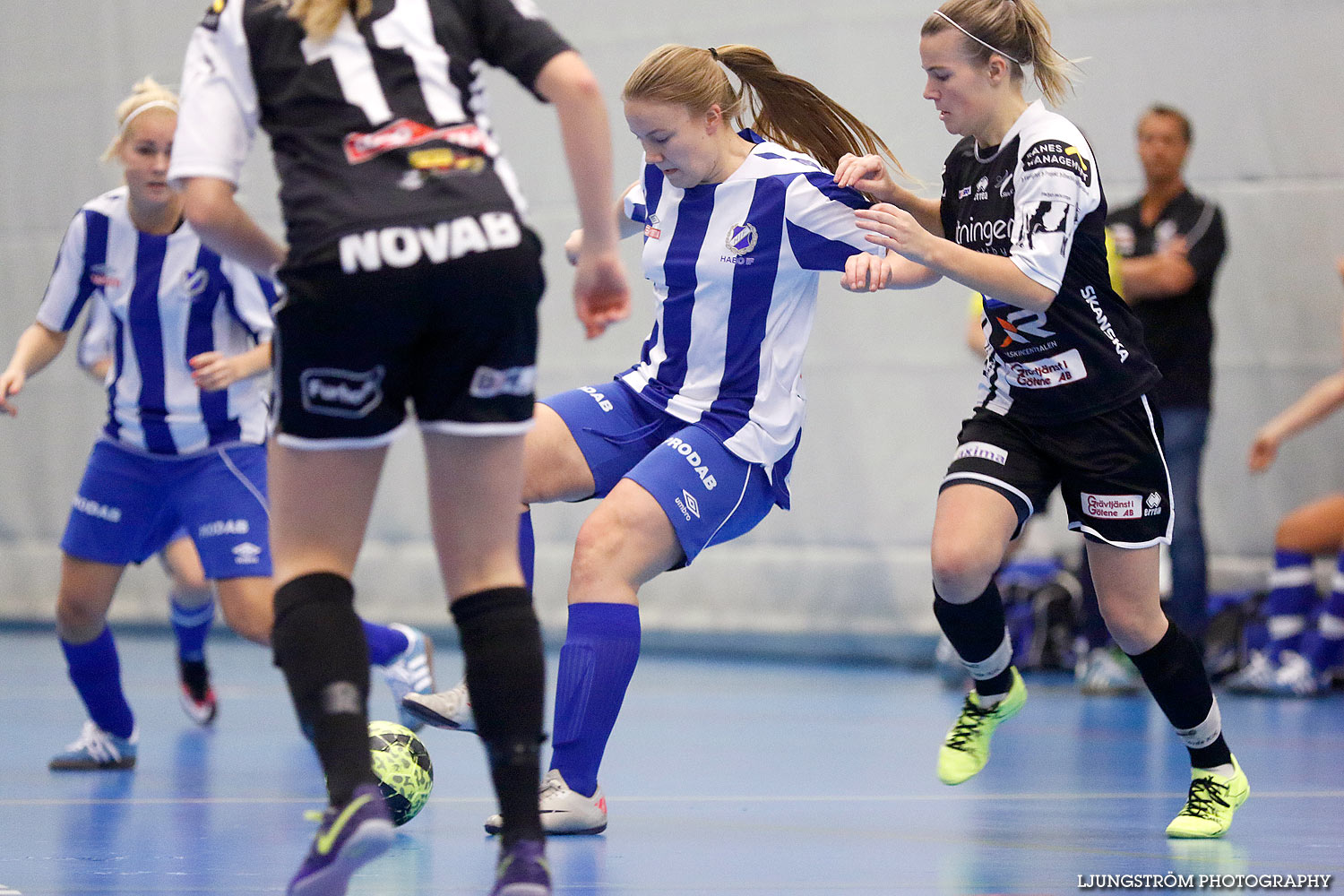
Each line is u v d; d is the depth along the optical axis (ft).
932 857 34.27
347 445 24.91
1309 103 84.07
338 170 24.44
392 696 73.31
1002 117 38.11
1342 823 39.63
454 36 25.61
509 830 24.57
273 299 48.88
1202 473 86.38
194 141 25.25
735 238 39.93
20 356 48.98
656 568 38.55
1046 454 39.47
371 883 31.14
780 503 41.81
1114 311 38.58
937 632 88.38
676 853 34.78
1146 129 77.00
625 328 96.12
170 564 60.95
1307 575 76.07
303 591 24.61
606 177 25.11
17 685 79.25
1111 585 38.73
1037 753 54.70
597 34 96.43
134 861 33.47
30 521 112.68
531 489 40.60
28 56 111.96
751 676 84.69
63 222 111.75
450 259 24.06
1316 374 84.38
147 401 47.78
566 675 37.83
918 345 89.35
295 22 25.27
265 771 49.90
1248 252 85.40
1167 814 41.27
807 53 90.74
